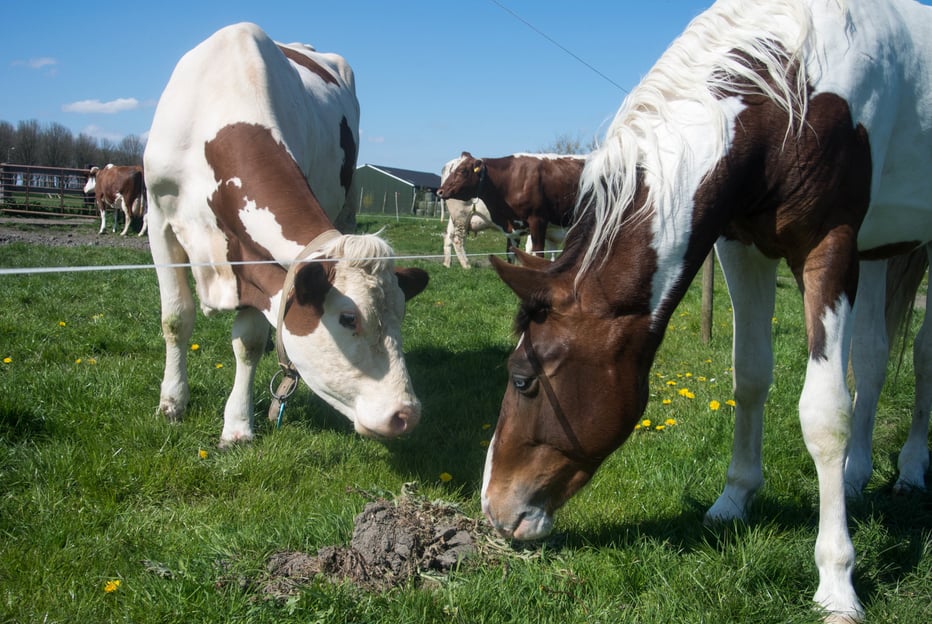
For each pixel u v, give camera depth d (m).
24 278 9.55
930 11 3.42
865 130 2.77
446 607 2.58
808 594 2.77
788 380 5.82
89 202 29.56
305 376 3.70
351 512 3.23
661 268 2.53
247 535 3.04
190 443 4.17
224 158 4.17
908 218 3.36
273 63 4.78
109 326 6.86
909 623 2.57
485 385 5.68
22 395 4.52
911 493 3.82
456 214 14.69
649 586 2.81
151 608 2.54
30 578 2.74
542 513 2.71
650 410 5.13
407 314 8.61
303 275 3.41
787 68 2.68
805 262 2.75
